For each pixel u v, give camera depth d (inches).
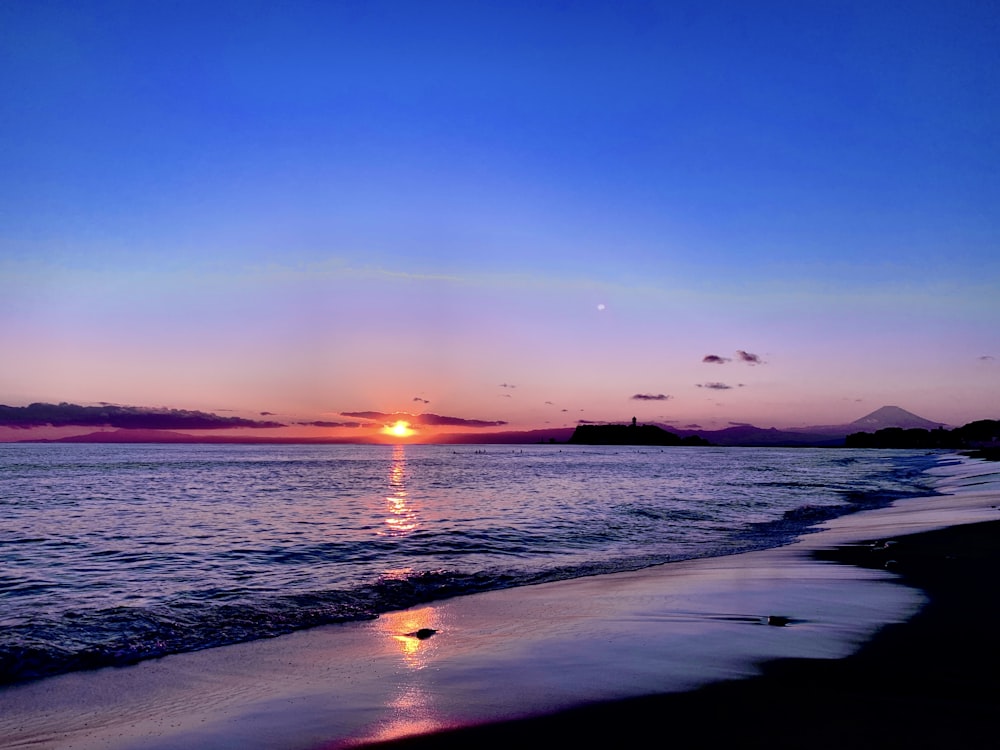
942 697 258.5
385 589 539.5
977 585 466.0
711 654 327.6
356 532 893.8
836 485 1951.3
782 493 1620.3
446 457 6333.7
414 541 810.2
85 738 260.1
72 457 4530.0
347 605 490.0
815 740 219.1
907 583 481.4
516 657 341.4
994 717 236.7
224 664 357.1
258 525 972.6
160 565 653.9
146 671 347.3
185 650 383.6
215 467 3154.5
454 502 1365.7
